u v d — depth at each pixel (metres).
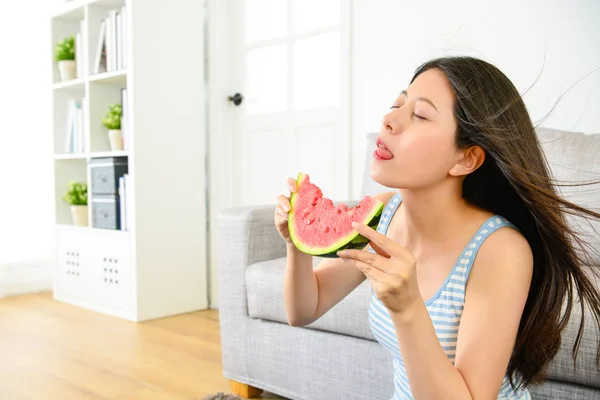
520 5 2.23
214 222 3.29
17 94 3.68
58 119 3.53
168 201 3.09
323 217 0.79
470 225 0.84
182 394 1.98
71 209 3.43
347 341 1.69
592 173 1.69
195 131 3.21
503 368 0.74
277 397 2.00
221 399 1.59
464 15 2.39
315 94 2.97
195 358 2.37
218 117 3.29
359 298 1.63
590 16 2.06
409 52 2.56
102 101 3.29
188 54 3.18
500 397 0.90
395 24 2.61
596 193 1.67
